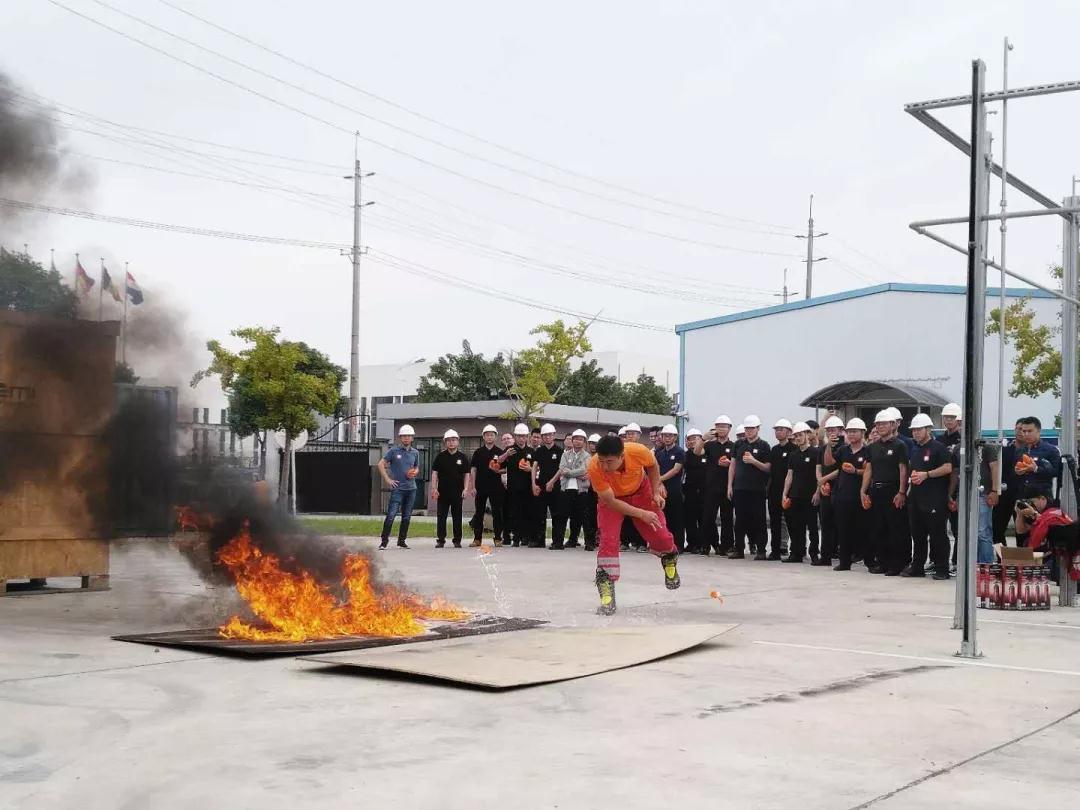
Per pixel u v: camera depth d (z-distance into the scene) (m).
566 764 4.07
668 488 16.34
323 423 48.50
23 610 8.44
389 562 13.90
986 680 5.94
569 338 36.78
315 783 3.79
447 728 4.62
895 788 3.81
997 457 11.49
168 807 3.51
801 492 14.71
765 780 3.89
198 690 5.39
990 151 8.82
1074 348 10.35
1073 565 9.82
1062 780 3.95
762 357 29.84
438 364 52.06
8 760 4.07
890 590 11.05
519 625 7.72
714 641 7.31
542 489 17.44
